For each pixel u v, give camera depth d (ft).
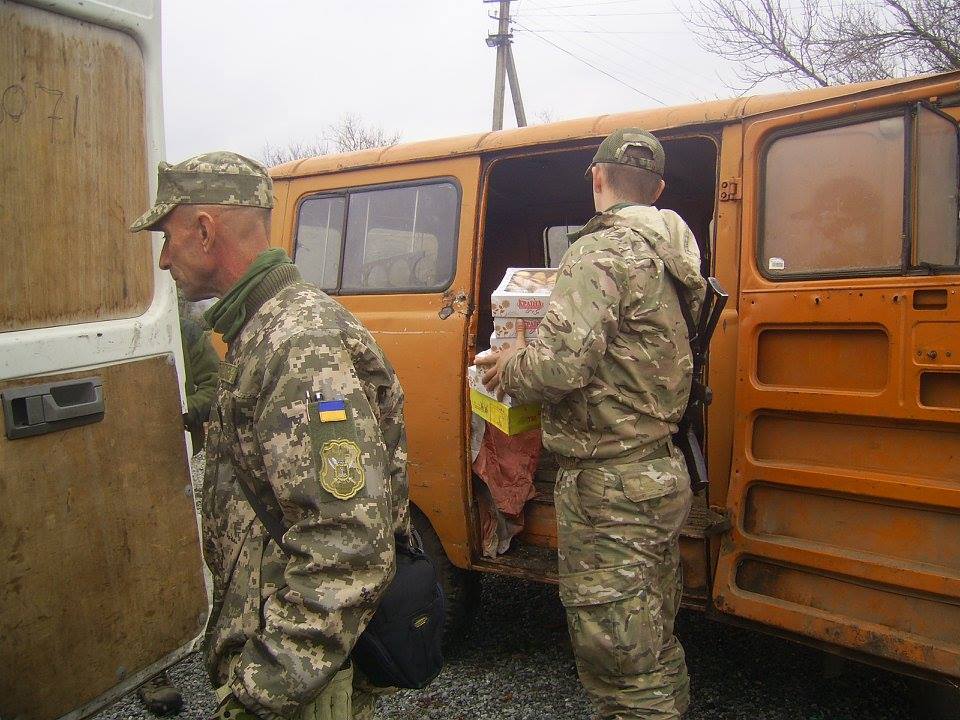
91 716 4.70
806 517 8.18
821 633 7.92
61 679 4.51
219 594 5.15
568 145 10.27
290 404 4.56
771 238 8.55
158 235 5.40
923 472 7.45
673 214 7.97
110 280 4.97
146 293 5.26
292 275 5.12
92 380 4.74
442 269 11.02
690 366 7.42
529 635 11.84
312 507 4.46
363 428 4.63
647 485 6.99
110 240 4.97
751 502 8.54
